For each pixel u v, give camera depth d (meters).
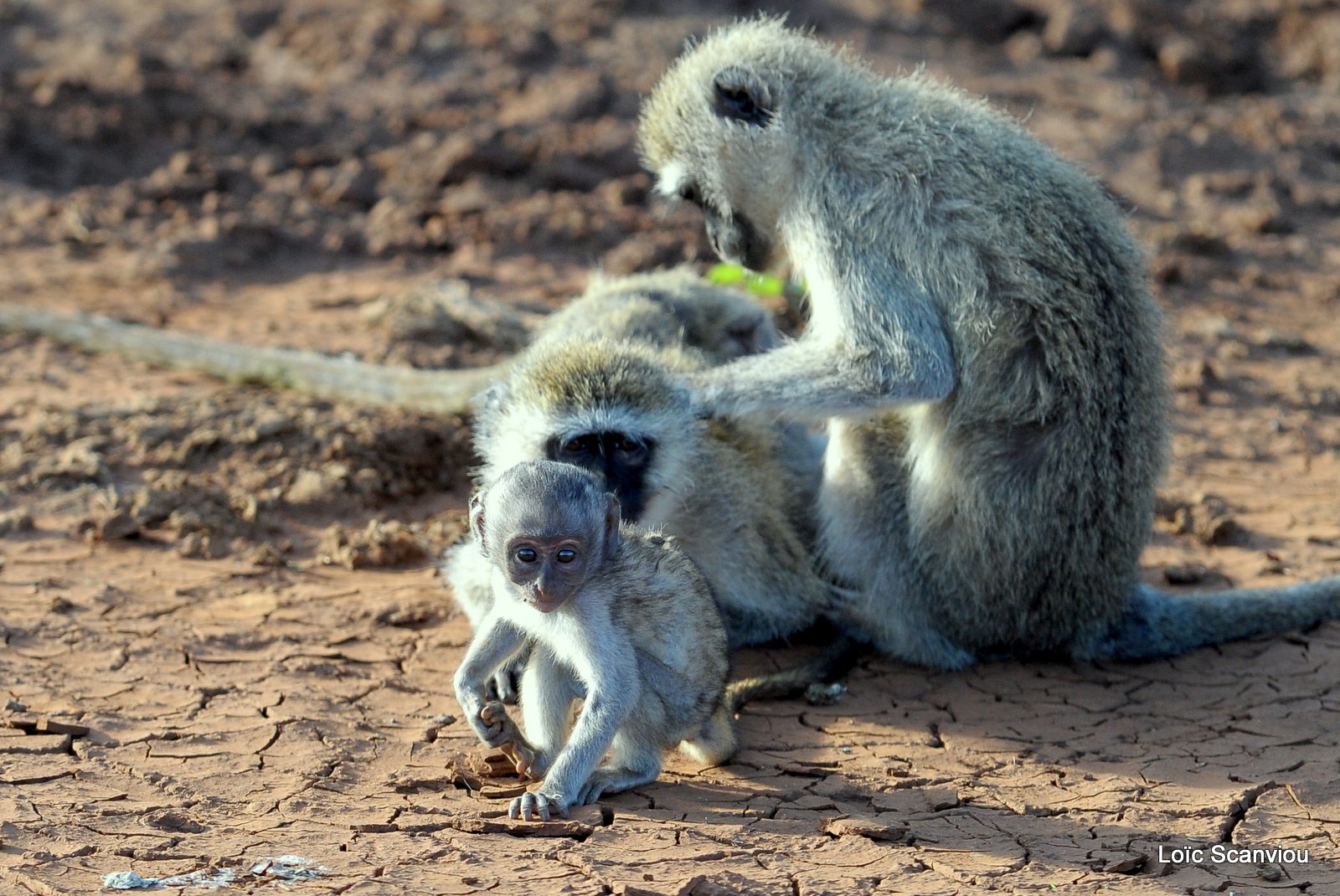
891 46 33.50
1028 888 8.09
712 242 12.59
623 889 7.78
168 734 10.00
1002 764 9.96
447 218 24.77
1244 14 35.88
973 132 11.36
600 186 26.25
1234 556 13.88
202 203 25.05
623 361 11.56
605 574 8.96
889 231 11.11
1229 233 26.44
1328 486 15.84
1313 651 11.84
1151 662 11.87
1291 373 19.75
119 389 17.27
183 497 14.23
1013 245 10.95
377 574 13.32
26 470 14.76
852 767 9.90
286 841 8.43
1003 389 11.05
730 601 11.88
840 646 11.91
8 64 28.86
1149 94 32.91
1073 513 11.26
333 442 15.34
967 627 11.72
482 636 9.40
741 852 8.44
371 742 10.07
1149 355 11.48
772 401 11.27
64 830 8.44
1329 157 30.83
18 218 24.38
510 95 29.41
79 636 11.55
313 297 21.61
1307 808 9.22
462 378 16.12
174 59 29.70
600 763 9.62
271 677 11.04
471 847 8.40
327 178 25.98
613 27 32.53
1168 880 8.26
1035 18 35.38
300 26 31.53
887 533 11.80
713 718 9.64
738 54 12.09
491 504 8.90
